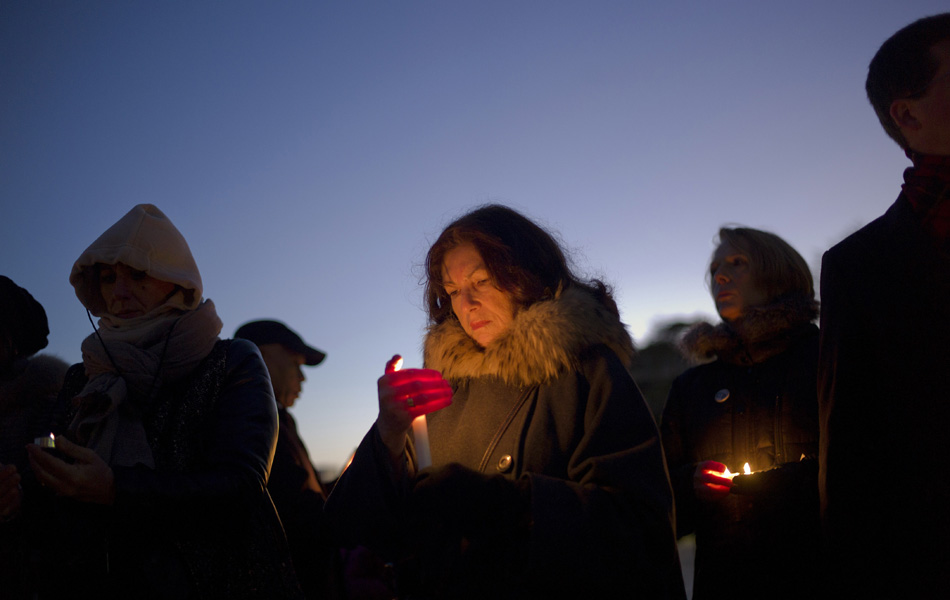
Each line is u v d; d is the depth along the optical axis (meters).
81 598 1.70
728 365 2.94
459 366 1.99
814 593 2.32
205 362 1.91
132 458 1.72
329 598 2.36
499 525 1.55
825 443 1.69
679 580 1.79
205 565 1.70
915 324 1.60
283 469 2.92
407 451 1.92
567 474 1.75
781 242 2.97
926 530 1.50
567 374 1.84
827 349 1.73
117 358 1.86
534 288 1.96
